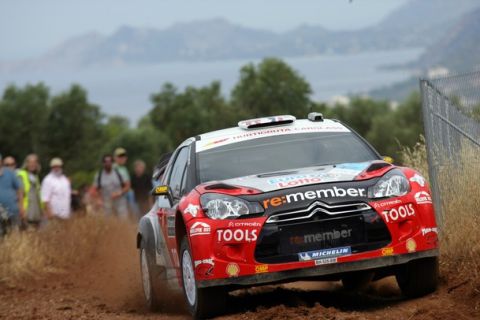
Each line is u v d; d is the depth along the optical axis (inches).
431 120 1413.6
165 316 1230.9
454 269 1198.3
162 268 1311.5
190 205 1053.8
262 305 1155.9
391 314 987.3
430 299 1054.4
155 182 1736.0
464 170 1326.3
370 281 1246.9
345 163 1149.7
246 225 1009.5
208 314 1063.0
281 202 1016.2
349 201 1018.1
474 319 914.7
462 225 1252.5
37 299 1692.9
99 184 2824.8
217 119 6264.8
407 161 1563.7
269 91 5610.2
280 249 1007.6
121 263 2187.5
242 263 1007.6
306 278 1053.2
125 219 2647.6
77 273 2079.2
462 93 1380.4
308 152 1182.3
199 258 1018.1
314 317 970.1
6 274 2000.5
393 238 1021.8
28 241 2140.7
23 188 2395.4
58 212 2576.3
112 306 1487.5
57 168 2600.9
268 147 1200.8
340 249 1010.1
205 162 1182.3
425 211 1045.8
